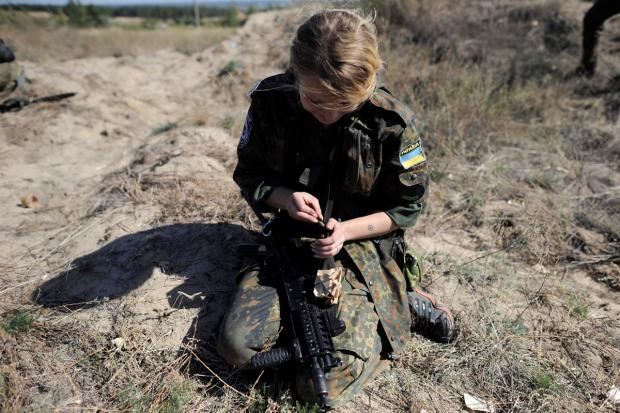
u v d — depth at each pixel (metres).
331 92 1.50
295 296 1.91
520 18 6.72
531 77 5.44
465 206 3.31
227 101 5.62
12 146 4.01
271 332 1.90
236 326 1.89
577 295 2.59
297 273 1.99
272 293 1.98
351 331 1.85
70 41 9.70
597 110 4.81
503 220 3.17
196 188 3.19
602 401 2.00
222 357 2.00
